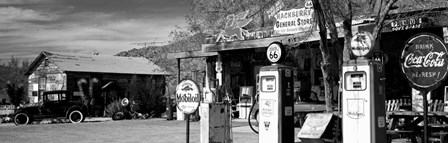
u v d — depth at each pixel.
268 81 10.52
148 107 30.28
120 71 40.12
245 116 24.08
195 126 20.47
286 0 19.12
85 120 28.53
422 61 9.16
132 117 28.94
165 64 41.94
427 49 9.09
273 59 10.45
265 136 10.48
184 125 21.06
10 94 41.03
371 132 8.63
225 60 26.61
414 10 15.95
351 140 8.90
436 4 15.55
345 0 14.03
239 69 26.06
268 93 10.48
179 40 36.34
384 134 8.84
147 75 41.44
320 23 12.95
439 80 8.88
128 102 29.20
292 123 10.52
